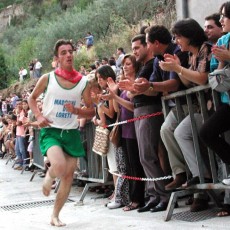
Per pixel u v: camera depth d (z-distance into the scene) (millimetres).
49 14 49062
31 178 9602
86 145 6832
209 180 4512
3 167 13430
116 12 27062
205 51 4180
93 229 4469
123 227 4383
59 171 4664
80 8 38188
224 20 4070
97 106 5793
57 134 4848
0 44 47906
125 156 5500
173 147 4602
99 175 6457
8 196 7582
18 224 5094
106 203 5984
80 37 30781
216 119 4047
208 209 4727
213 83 3885
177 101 4535
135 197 5297
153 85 4414
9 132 15055
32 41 39031
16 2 58031
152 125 4934
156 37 4773
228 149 4121
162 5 15672
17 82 33406
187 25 4324
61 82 4809
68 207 6012
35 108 4863
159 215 4746
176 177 4609
